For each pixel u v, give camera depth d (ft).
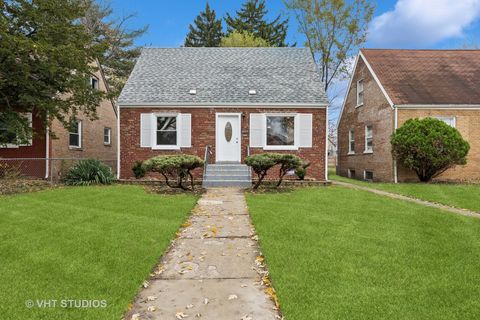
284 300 11.36
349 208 26.84
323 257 15.47
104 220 22.07
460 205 29.37
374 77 57.06
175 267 14.78
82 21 98.89
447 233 19.70
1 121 40.73
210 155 49.19
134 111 49.26
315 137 49.42
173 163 33.99
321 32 80.07
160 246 17.12
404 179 50.90
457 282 12.83
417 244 17.51
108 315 10.43
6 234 18.70
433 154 44.78
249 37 113.19
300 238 18.47
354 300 11.35
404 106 50.42
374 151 58.18
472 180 50.26
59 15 41.04
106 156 70.95
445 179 51.13
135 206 26.96
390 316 10.34
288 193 35.09
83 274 13.48
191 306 11.21
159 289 12.55
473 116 51.03
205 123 49.42
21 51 35.70
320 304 11.08
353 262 14.85
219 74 54.85
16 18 38.55
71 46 38.27
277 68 56.49
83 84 42.29
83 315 10.44
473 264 14.74
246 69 56.18
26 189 36.40
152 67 56.59
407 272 13.76
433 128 45.60
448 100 50.85
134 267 14.29
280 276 13.35
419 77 56.08
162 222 21.84
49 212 24.25
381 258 15.34
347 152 72.84
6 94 40.65
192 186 37.60
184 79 53.52
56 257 15.25
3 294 11.69
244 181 42.24
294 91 51.08
